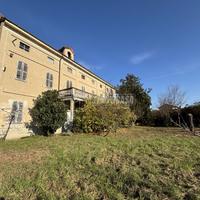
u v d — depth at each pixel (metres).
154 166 6.05
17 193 4.45
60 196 4.24
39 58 18.52
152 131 17.22
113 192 4.38
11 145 10.86
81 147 9.46
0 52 14.24
